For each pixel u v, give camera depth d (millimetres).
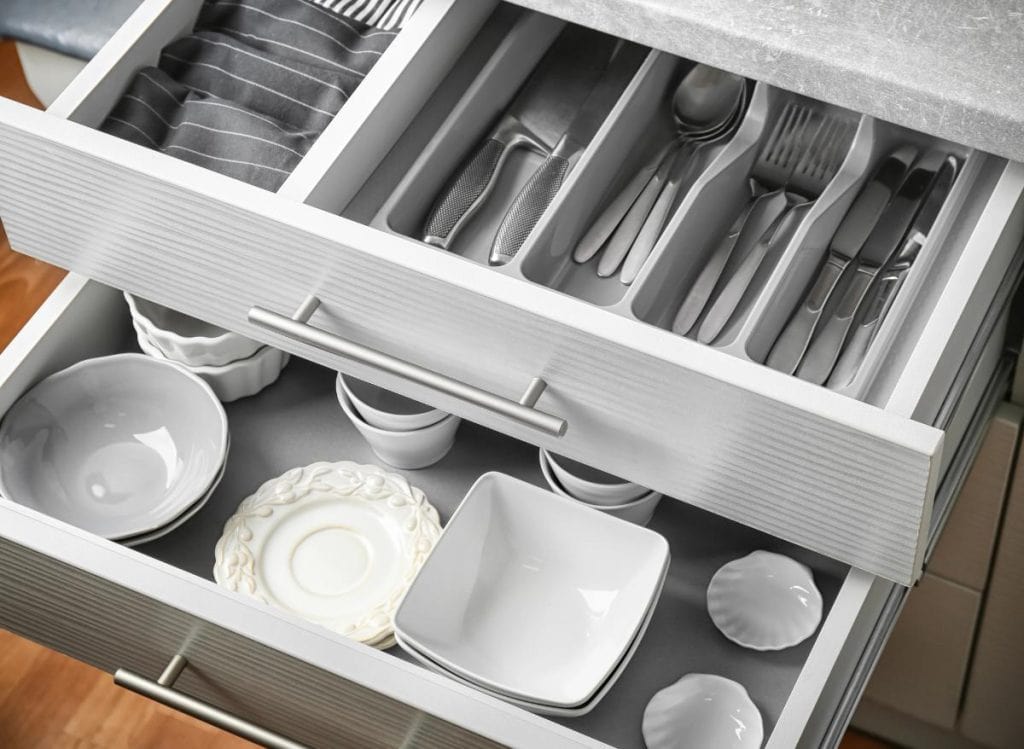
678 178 1125
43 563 1009
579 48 1182
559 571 1083
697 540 1127
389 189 1068
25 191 1045
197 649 1045
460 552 1060
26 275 2025
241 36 1212
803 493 916
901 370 921
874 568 952
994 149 882
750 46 916
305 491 1140
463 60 1129
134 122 1108
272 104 1156
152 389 1167
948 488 1092
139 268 1074
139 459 1159
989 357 1123
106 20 1606
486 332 928
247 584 1096
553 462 1098
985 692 1543
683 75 1146
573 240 1079
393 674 942
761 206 1124
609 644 1048
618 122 1063
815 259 1031
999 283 1004
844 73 896
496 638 1061
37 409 1144
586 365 908
